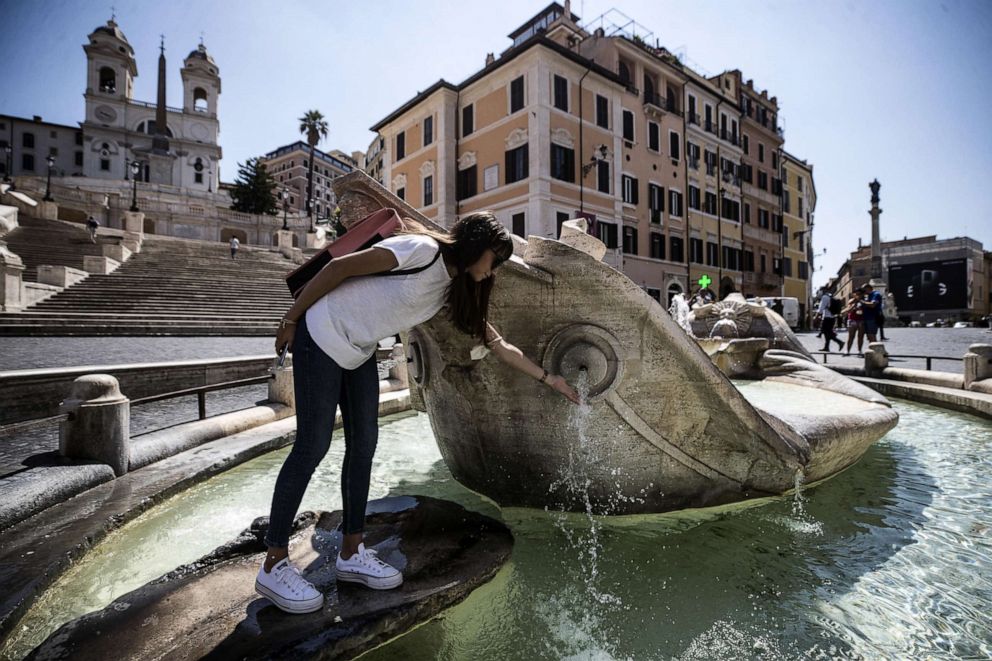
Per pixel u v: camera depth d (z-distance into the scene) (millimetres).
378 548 2209
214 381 7320
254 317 18812
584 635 1873
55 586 2184
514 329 2580
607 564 2336
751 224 43625
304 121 53031
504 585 2154
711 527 2689
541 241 2504
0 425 4945
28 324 13883
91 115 68125
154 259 25484
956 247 55469
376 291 1778
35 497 2750
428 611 1817
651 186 33219
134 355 10102
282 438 4547
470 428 2871
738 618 1961
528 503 2893
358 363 1870
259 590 1792
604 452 2641
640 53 31922
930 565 2340
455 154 31281
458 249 1842
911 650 1774
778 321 7031
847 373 8914
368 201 2486
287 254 33406
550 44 26469
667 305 34281
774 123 47438
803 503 3020
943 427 5320
